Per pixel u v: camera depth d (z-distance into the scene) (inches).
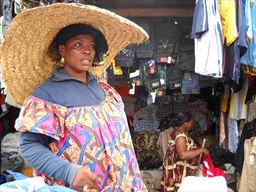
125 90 181.0
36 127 55.0
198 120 209.3
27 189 44.1
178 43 154.6
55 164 53.6
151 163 205.8
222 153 189.8
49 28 62.0
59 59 67.6
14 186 43.9
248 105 158.6
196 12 119.7
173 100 208.4
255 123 155.9
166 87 158.6
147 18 155.3
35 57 64.4
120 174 59.1
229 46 124.4
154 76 156.3
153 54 153.9
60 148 57.3
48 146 58.4
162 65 156.5
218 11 121.2
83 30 63.0
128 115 211.9
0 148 129.3
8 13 94.5
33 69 65.4
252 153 149.1
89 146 57.4
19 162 126.8
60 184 55.3
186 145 147.9
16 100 66.6
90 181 53.1
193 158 147.5
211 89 201.5
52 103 58.3
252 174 148.9
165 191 150.5
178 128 152.2
